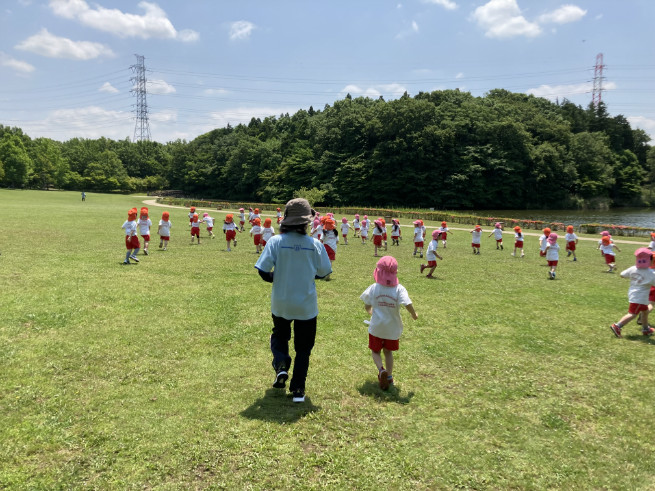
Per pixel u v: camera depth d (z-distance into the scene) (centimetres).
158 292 888
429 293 1011
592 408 455
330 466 337
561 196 7225
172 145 12850
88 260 1250
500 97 8725
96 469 319
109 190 9912
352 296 940
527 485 326
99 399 423
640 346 666
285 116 11944
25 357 516
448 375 531
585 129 8712
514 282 1202
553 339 690
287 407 426
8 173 8338
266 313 766
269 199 8031
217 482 312
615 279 1313
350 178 7106
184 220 3369
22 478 304
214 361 537
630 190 7725
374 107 7819
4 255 1251
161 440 358
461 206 6981
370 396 461
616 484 331
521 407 452
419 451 362
